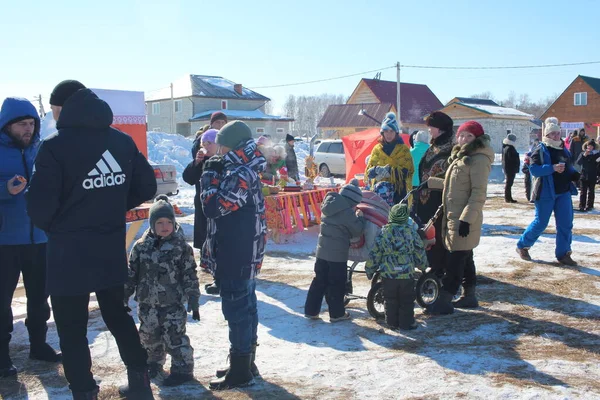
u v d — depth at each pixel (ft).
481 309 19.58
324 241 18.24
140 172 12.22
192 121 170.71
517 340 16.53
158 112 186.80
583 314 18.88
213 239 13.14
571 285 22.35
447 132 20.44
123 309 11.98
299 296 21.58
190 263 13.87
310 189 35.70
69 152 10.83
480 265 25.90
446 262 19.43
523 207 45.96
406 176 23.84
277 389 13.42
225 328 17.94
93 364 15.05
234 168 12.78
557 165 24.98
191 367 13.88
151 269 13.64
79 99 11.12
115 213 11.44
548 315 18.83
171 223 13.71
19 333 17.62
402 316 17.51
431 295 19.93
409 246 17.37
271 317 19.10
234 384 13.50
